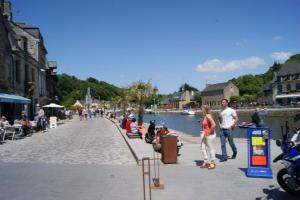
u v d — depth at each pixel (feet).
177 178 31.14
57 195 26.20
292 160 24.48
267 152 31.35
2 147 57.88
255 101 368.89
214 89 447.42
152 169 35.55
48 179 31.65
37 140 69.77
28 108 133.49
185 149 49.21
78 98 451.12
